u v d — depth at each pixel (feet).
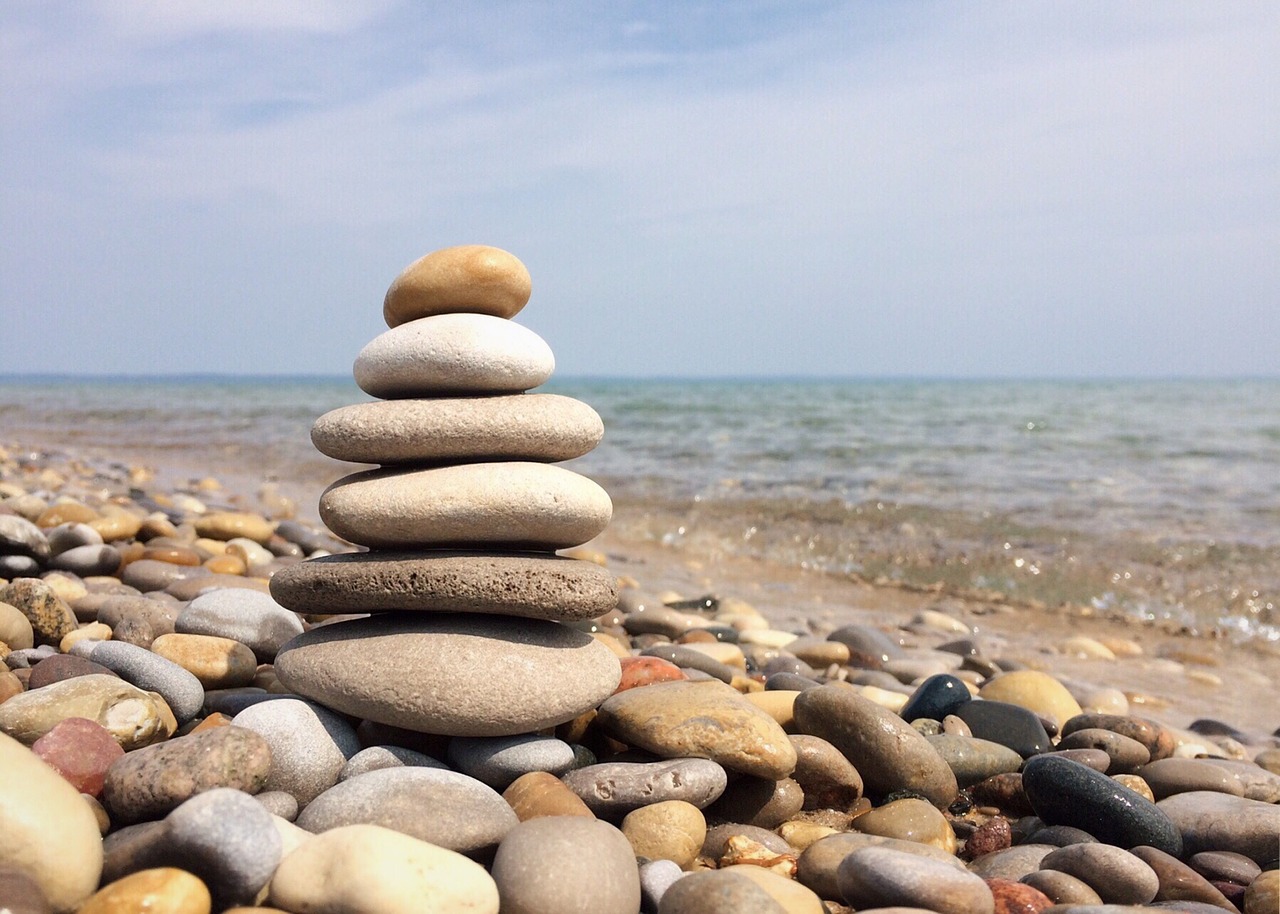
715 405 13.00
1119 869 1.01
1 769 0.79
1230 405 13.82
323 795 0.96
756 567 3.47
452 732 1.08
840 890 0.96
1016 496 4.74
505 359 1.16
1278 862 1.14
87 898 0.79
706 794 1.10
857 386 30.32
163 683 1.18
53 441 8.11
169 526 2.42
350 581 1.11
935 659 2.16
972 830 1.22
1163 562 3.43
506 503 1.11
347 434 1.16
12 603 1.44
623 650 1.77
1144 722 1.50
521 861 0.86
